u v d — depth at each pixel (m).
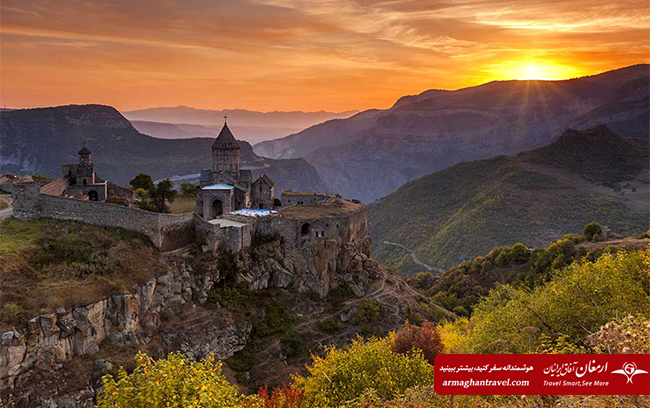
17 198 67.44
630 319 26.38
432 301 103.12
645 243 106.31
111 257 62.09
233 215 88.50
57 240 62.38
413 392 30.23
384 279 93.81
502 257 126.25
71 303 52.66
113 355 54.53
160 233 71.06
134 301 59.31
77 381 49.75
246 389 64.00
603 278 41.84
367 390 32.25
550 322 38.16
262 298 78.81
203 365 29.70
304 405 37.84
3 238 60.66
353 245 92.75
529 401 24.14
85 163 96.88
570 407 22.44
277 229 87.69
